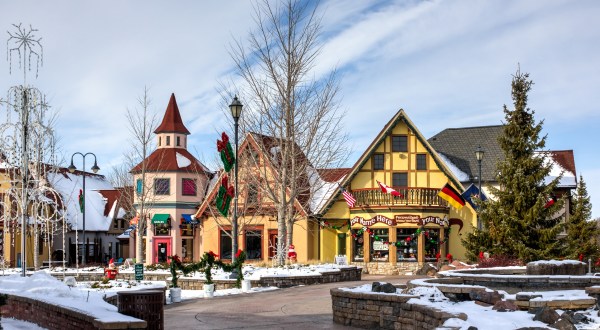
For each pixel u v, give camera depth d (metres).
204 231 46.56
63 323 13.63
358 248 42.69
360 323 15.88
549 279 16.97
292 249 36.25
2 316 16.98
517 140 35.69
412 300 14.33
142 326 11.65
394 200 41.44
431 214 41.44
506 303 13.42
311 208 43.62
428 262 40.59
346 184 43.19
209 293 24.91
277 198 37.94
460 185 42.88
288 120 36.56
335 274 31.34
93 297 16.59
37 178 25.48
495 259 32.78
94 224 57.38
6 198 28.25
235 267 26.70
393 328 14.83
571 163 49.28
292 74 36.88
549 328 11.03
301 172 38.22
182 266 24.92
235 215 27.47
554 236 34.12
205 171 53.19
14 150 23.66
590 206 47.78
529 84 36.38
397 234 41.41
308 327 15.88
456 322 11.62
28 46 23.69
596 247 36.59
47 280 17.50
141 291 12.98
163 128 52.84
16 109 23.62
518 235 34.41
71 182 59.03
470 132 51.34
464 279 17.98
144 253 53.59
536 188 35.56
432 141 51.56
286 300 22.16
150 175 51.28
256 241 44.84
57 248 53.38
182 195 51.09
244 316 18.02
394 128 43.66
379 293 15.43
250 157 42.28
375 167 43.47
